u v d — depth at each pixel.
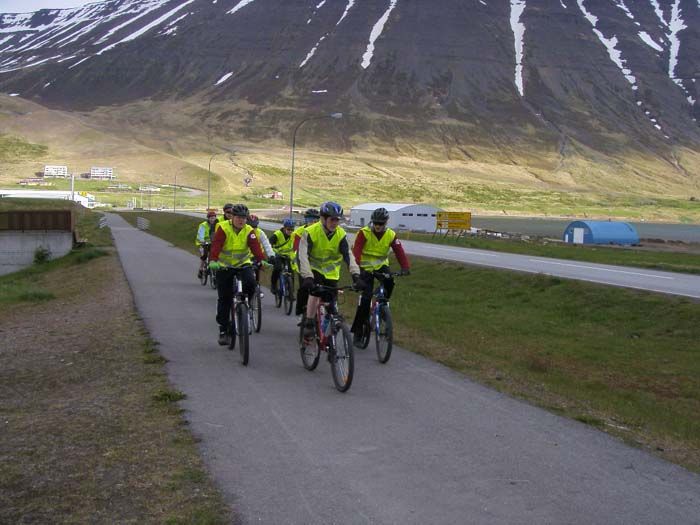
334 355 8.64
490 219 142.88
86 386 8.75
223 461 5.95
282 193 169.12
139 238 54.09
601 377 11.30
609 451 6.44
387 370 9.84
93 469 5.71
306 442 6.49
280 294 15.90
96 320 14.61
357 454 6.18
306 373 9.46
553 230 98.19
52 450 6.17
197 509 4.97
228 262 10.45
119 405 7.69
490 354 12.39
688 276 23.48
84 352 11.01
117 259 32.94
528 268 25.08
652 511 5.10
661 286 19.53
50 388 8.74
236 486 5.41
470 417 7.44
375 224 10.34
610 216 170.00
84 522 4.76
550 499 5.27
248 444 6.41
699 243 67.81
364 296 10.68
